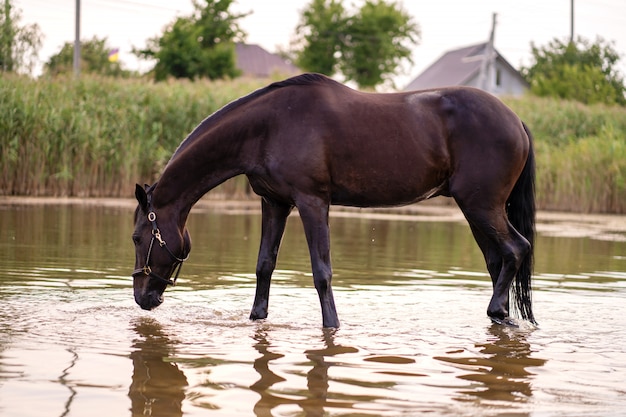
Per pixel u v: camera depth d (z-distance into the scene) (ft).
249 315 19.33
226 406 11.71
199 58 157.38
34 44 76.38
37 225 39.47
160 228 19.34
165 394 12.23
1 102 58.95
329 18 198.90
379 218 56.29
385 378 13.53
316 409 11.66
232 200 66.54
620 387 13.32
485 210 19.56
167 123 69.72
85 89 70.74
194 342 16.02
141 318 18.39
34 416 10.96
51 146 60.54
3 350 14.61
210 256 30.63
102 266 26.50
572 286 25.48
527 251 19.81
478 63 228.43
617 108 107.55
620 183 64.75
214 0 175.83
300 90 19.21
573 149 70.74
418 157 19.17
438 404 12.08
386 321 18.97
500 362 14.99
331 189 19.21
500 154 19.47
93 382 12.75
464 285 25.21
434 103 19.63
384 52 197.77
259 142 19.13
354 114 19.07
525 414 11.66
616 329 18.54
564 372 14.32
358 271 27.91
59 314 18.33
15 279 23.22
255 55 237.45
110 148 62.44
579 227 50.67
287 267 28.53
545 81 159.33
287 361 14.57
